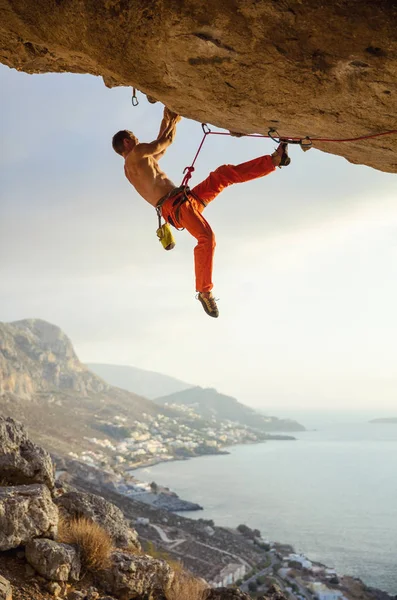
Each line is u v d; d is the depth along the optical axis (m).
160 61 5.12
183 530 95.88
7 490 10.11
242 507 180.12
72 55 5.79
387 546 133.88
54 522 9.96
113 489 166.12
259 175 6.43
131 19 4.76
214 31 4.58
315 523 161.25
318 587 78.44
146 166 6.80
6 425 11.82
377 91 4.78
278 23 4.36
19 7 5.22
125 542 11.88
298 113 5.42
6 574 9.01
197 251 6.44
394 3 4.00
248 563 83.50
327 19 4.21
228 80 5.13
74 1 4.87
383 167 6.53
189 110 5.97
